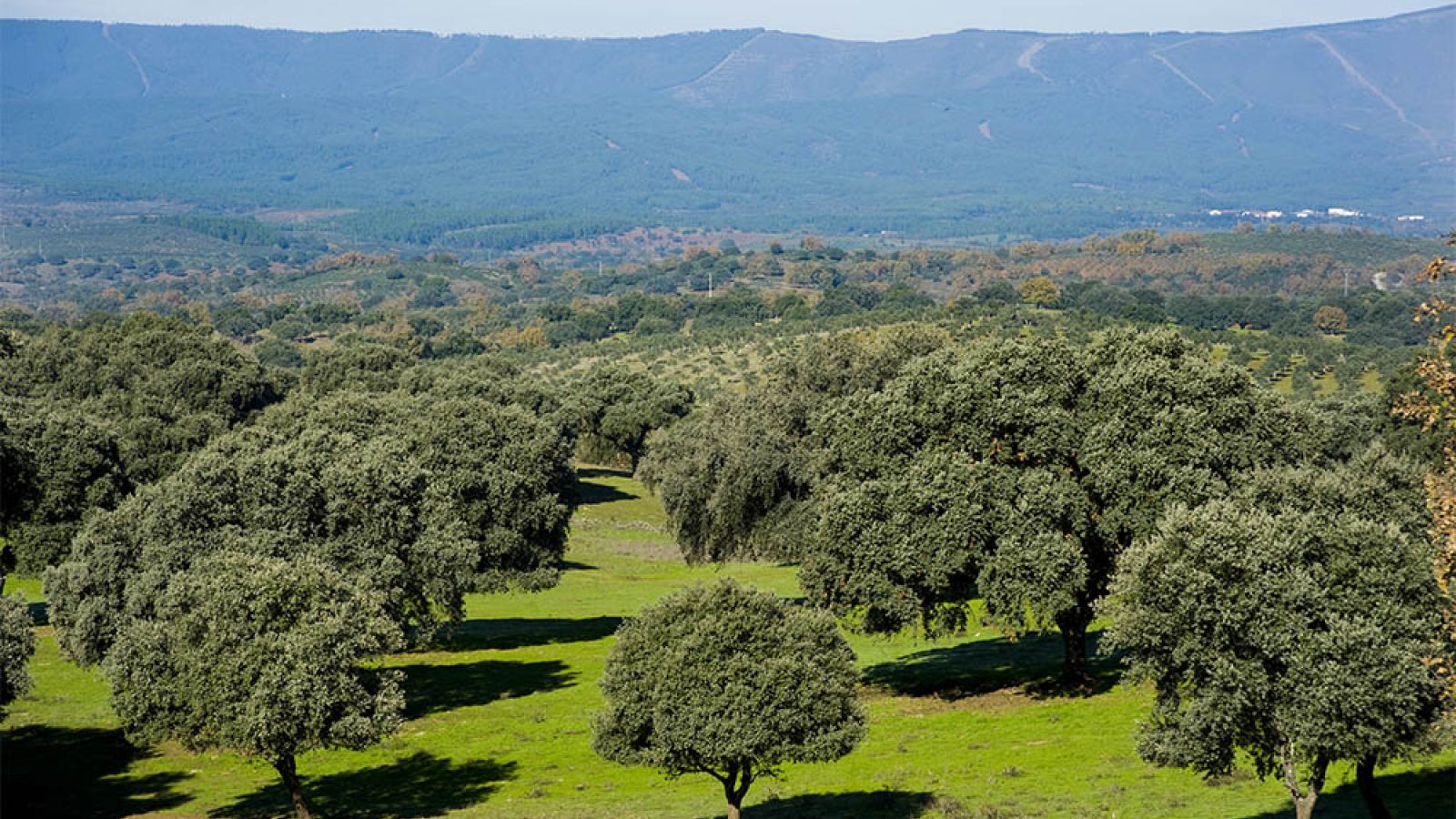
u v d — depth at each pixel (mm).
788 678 38281
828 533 55469
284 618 43562
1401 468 49812
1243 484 46781
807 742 38594
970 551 51812
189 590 44625
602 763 51844
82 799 48438
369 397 111500
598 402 169250
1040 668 61031
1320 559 33969
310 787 50125
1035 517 50938
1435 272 27250
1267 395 53500
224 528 57562
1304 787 40125
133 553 57594
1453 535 28688
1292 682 32188
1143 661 35375
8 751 53875
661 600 40875
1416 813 36469
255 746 41875
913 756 48656
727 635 38750
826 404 63125
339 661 43062
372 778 51000
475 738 56281
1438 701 32125
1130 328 58094
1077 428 53219
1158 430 50656
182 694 42562
